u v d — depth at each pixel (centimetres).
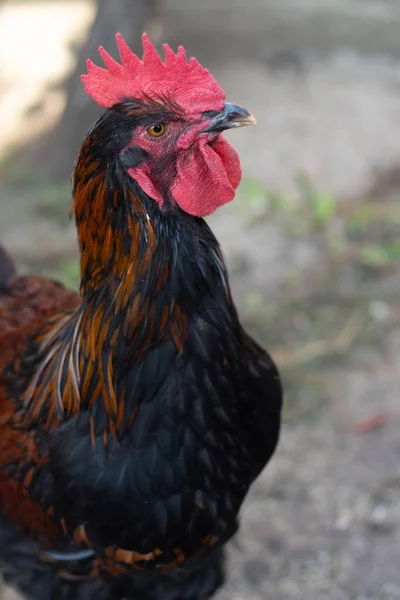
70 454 290
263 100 933
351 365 590
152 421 278
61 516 302
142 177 259
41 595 357
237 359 285
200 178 263
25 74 1117
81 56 822
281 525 477
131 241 262
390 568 445
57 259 711
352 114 905
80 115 838
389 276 675
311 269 680
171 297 266
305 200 750
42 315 370
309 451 524
